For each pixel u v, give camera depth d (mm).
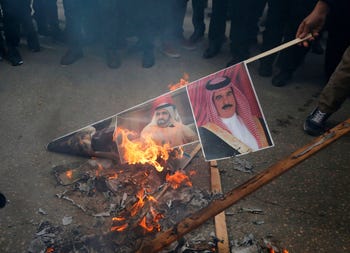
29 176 2439
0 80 3816
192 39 5000
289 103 3631
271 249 1928
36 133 2939
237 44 4176
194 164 2590
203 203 2168
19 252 1884
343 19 3389
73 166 2539
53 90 3676
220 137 2152
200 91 2188
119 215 2068
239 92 2109
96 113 3297
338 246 1977
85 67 4234
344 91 2826
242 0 3896
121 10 4207
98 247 1868
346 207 2266
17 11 4125
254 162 2684
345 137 2994
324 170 2598
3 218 2080
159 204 2129
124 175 2361
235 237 2004
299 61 3961
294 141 2992
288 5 3742
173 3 4492
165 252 1833
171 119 2295
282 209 2223
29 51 4605
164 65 4398
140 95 3666
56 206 2186
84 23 4738
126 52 4703
